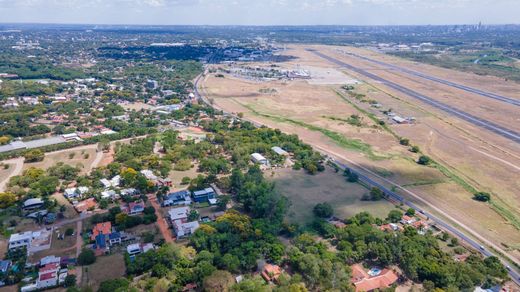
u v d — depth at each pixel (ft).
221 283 347.15
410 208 523.29
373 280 372.58
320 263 379.35
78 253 412.16
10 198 506.89
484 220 517.14
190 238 428.56
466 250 441.27
